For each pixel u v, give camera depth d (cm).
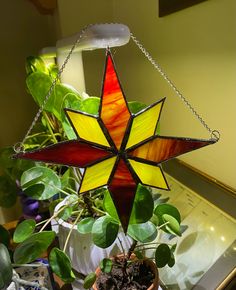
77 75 44
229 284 35
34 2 66
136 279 37
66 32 65
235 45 39
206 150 49
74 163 30
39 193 38
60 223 41
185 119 52
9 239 41
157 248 36
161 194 50
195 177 49
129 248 40
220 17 40
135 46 63
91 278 35
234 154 43
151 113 30
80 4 65
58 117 38
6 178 49
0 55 68
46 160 30
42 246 35
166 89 55
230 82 41
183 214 45
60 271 34
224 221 40
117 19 69
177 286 39
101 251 40
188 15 46
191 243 41
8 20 66
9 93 71
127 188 32
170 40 52
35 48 70
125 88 70
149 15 56
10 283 34
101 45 30
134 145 30
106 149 30
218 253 38
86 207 43
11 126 73
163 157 31
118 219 33
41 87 37
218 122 45
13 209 77
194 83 48
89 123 29
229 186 44
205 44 44
